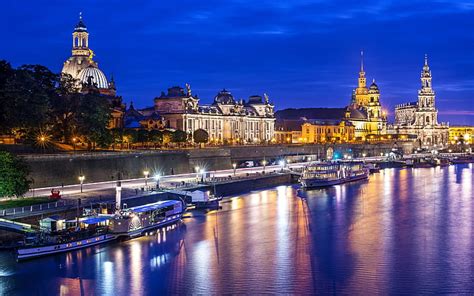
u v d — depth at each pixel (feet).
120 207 425.69
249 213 500.74
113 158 622.95
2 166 404.36
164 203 451.94
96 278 310.45
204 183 616.80
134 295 287.07
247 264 335.06
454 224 448.65
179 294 288.30
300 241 389.39
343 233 415.03
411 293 286.87
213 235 407.23
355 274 315.58
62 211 400.26
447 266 329.52
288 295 285.02
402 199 595.47
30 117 554.05
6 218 374.43
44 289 294.66
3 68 602.85
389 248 370.12
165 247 372.58
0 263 333.42
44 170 535.60
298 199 598.34
